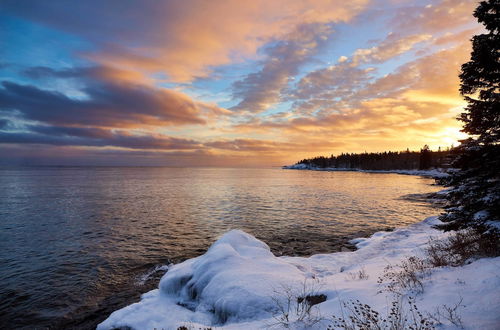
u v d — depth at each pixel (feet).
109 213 93.25
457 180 22.74
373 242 47.52
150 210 99.40
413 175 402.31
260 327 17.29
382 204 111.65
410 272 22.07
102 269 42.45
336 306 18.38
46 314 29.66
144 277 39.17
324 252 49.42
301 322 16.70
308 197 138.82
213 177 385.09
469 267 19.54
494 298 13.92
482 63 20.29
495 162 20.40
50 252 51.31
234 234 36.78
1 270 42.57
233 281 24.52
